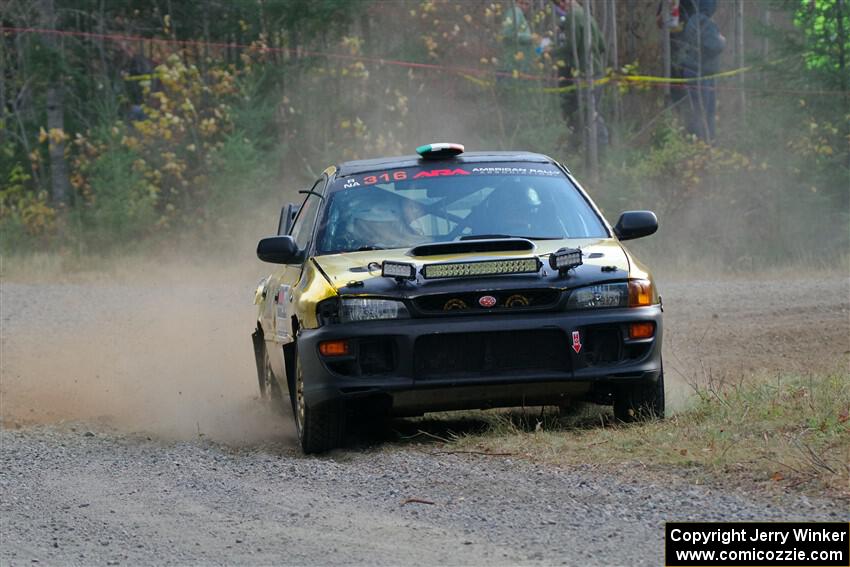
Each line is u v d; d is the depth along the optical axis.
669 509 20.70
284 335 31.28
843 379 31.95
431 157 33.25
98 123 107.50
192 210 96.12
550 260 27.50
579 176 94.62
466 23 103.75
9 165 107.75
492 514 21.20
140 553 20.17
